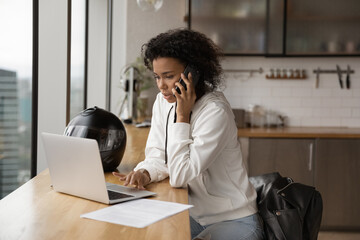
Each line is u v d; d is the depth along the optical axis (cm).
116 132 178
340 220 424
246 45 463
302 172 419
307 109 486
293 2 453
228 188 164
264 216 166
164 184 163
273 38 457
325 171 418
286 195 163
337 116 485
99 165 126
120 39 508
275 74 483
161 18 494
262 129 447
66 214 119
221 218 164
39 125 256
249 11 459
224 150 164
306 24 455
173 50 153
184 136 155
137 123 378
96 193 131
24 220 113
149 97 501
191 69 156
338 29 456
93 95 447
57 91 257
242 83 485
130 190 148
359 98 483
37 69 240
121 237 102
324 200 422
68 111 261
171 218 118
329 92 484
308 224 162
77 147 129
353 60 480
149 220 115
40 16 254
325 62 482
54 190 145
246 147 418
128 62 498
